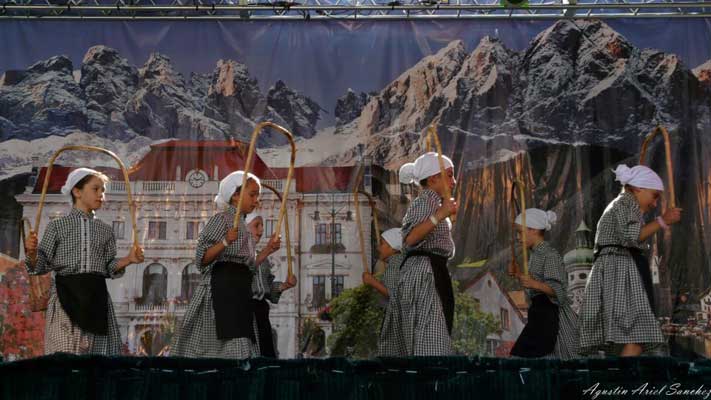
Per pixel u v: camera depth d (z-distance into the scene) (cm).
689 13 745
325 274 727
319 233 731
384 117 742
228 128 739
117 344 512
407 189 734
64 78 738
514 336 715
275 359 401
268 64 746
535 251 596
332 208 733
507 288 721
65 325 489
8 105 730
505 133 739
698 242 718
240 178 512
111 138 734
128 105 738
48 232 501
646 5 718
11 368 386
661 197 726
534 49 747
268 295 624
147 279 720
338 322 720
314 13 747
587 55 746
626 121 736
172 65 743
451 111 741
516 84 744
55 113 732
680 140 732
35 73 736
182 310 716
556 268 583
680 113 735
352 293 723
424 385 398
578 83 741
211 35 748
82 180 514
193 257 724
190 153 735
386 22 752
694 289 713
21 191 721
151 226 726
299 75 745
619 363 397
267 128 739
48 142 729
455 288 722
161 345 713
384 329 524
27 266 502
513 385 396
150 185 730
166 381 396
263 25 750
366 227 731
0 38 737
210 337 497
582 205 730
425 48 749
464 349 714
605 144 735
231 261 498
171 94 740
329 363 400
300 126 741
